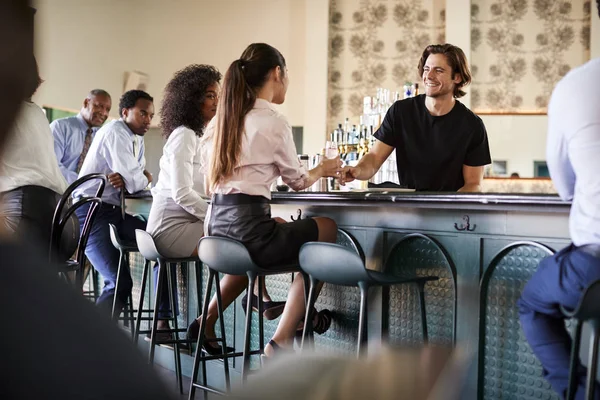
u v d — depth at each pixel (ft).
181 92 11.40
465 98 25.93
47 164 8.86
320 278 7.50
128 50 28.04
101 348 1.13
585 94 5.46
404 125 11.27
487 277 7.47
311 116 27.22
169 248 11.09
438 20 27.17
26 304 1.11
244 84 8.52
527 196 6.70
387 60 27.48
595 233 5.39
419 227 8.20
